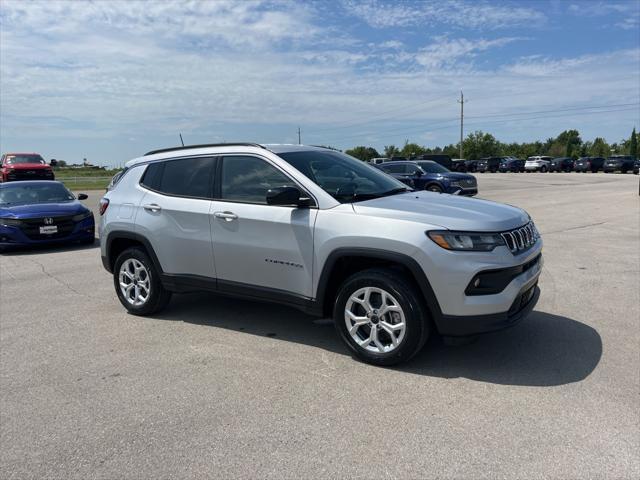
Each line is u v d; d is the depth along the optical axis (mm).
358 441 2949
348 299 4031
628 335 4508
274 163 4449
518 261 3736
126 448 2953
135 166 5527
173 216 4941
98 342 4668
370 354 3973
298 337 4680
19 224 9734
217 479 2648
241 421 3207
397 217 3812
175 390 3660
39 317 5465
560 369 3844
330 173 4543
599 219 12500
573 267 7164
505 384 3619
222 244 4609
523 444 2873
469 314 3605
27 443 3035
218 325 5066
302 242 4152
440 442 2914
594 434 2951
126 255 5422
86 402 3516
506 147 101500
